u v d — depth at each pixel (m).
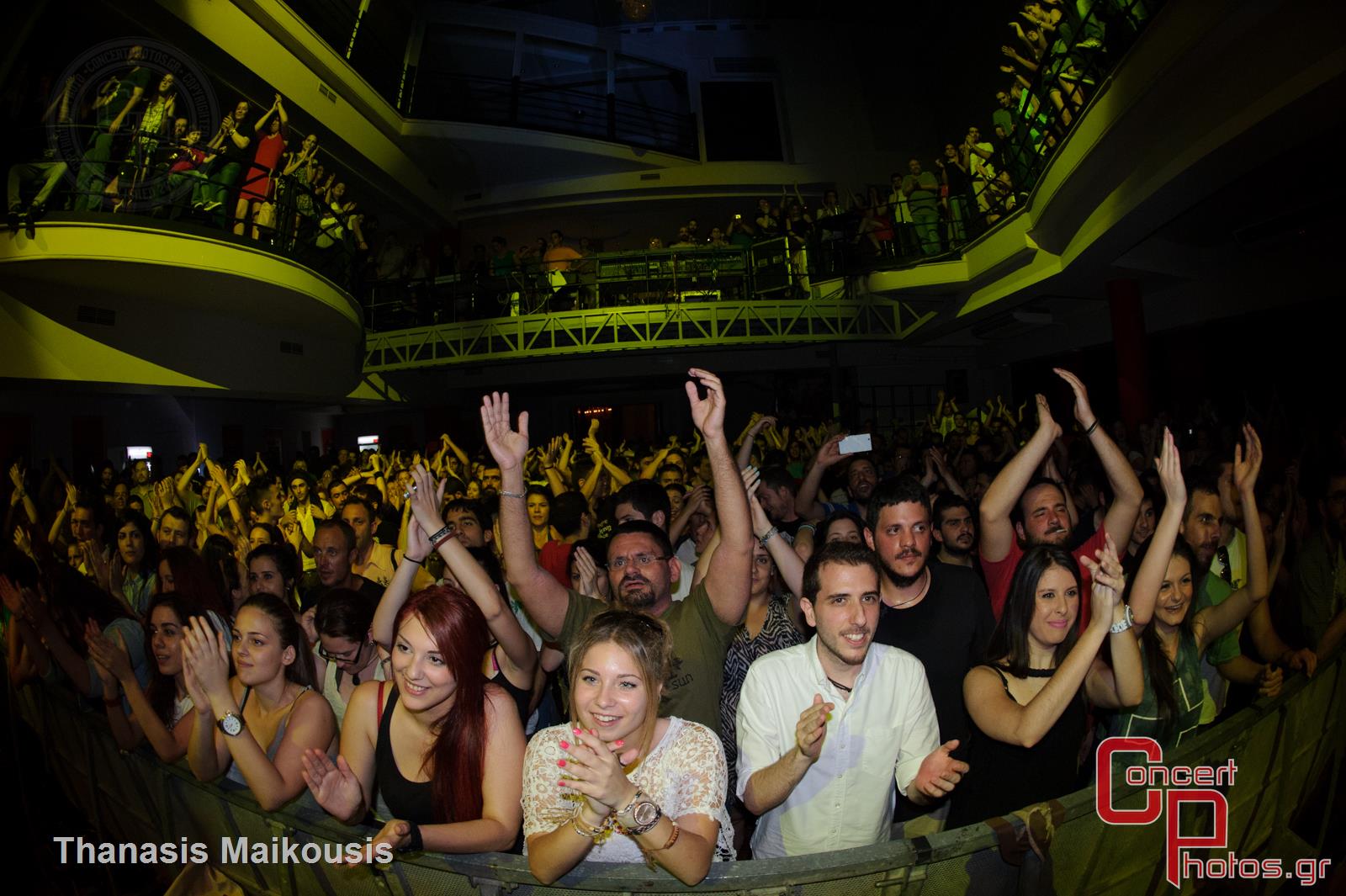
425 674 2.28
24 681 4.00
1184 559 2.93
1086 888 2.35
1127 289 11.67
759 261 17.08
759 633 3.39
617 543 2.96
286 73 16.08
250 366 13.88
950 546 3.99
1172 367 13.30
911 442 12.68
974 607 3.05
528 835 2.10
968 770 2.49
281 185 12.02
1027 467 3.41
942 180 15.16
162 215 10.26
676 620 2.94
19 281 9.75
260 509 7.53
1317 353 10.74
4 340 9.51
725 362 19.05
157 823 3.12
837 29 24.64
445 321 18.27
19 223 8.59
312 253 13.45
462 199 23.78
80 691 3.77
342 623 3.17
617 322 16.78
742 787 2.50
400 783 2.39
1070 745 2.60
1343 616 3.40
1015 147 11.81
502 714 2.37
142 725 2.90
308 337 15.63
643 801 1.84
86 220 9.05
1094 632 2.38
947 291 14.72
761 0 24.33
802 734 2.19
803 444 12.14
